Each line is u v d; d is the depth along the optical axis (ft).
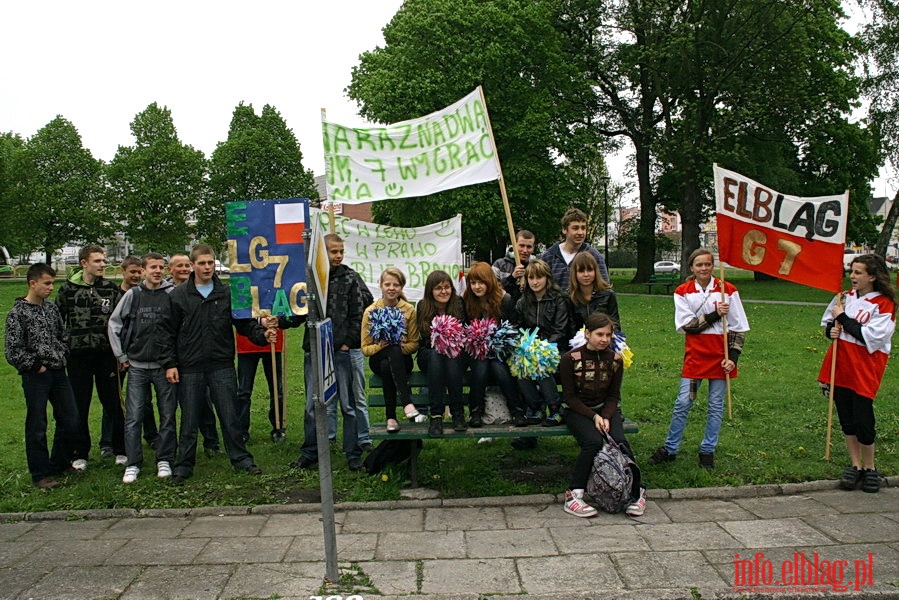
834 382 18.12
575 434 17.19
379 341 18.34
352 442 19.80
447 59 82.58
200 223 150.92
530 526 15.69
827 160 101.86
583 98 100.01
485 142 22.68
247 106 155.12
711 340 18.90
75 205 145.28
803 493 17.46
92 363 21.36
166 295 19.99
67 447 20.10
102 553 14.61
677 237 226.99
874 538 14.49
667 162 95.61
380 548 14.60
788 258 19.72
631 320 57.98
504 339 18.03
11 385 34.01
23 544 15.21
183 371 19.42
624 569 13.33
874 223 123.95
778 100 87.20
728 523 15.53
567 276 20.58
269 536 15.42
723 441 21.53
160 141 147.64
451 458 20.66
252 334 19.84
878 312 17.38
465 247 101.45
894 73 76.07
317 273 12.14
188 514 16.89
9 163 143.43
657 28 85.76
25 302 18.92
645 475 18.54
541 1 90.43
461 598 12.30
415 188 22.50
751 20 84.79
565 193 89.10
